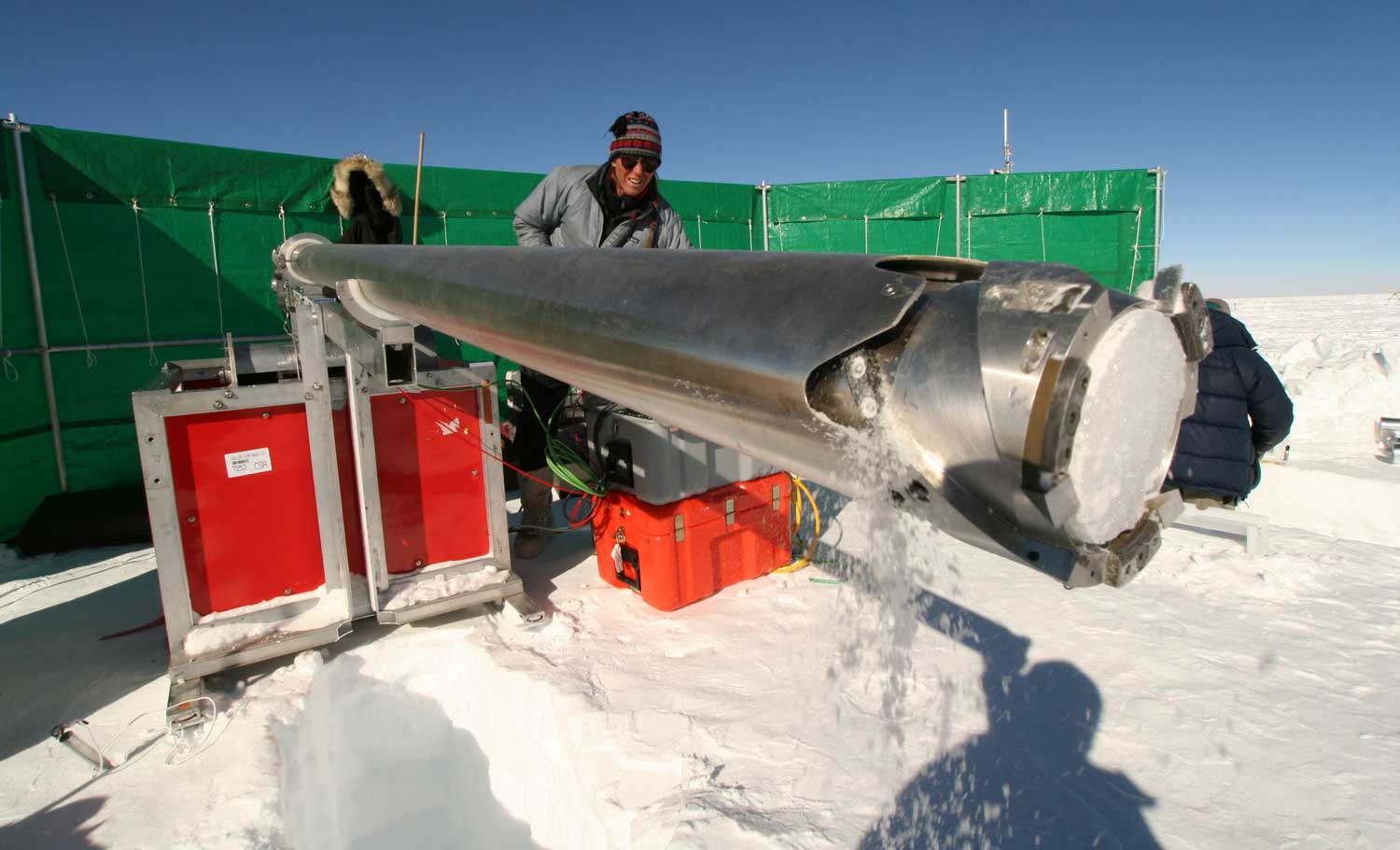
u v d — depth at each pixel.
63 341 4.38
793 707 2.11
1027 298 0.63
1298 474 4.14
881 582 1.12
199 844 1.70
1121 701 2.09
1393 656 2.30
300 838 1.96
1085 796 1.73
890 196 6.97
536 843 2.28
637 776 1.85
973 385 0.63
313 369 2.35
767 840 1.58
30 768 1.95
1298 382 7.00
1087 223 7.01
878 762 1.86
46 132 4.23
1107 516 0.68
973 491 0.68
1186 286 0.73
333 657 2.42
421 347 2.72
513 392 3.34
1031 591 2.81
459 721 2.62
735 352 0.76
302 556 2.48
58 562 3.58
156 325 4.68
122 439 4.59
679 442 2.65
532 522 3.36
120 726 2.12
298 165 5.10
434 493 2.69
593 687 2.23
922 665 2.31
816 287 0.75
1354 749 1.86
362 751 2.46
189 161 4.70
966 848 1.57
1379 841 1.57
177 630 2.25
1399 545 3.72
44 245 4.28
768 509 2.99
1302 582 2.83
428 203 5.48
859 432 0.72
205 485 2.30
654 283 0.91
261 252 5.02
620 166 3.02
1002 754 1.88
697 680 2.26
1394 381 6.38
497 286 1.15
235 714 2.14
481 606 2.81
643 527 2.74
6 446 4.02
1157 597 2.73
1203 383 3.11
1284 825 1.62
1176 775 1.79
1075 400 0.59
